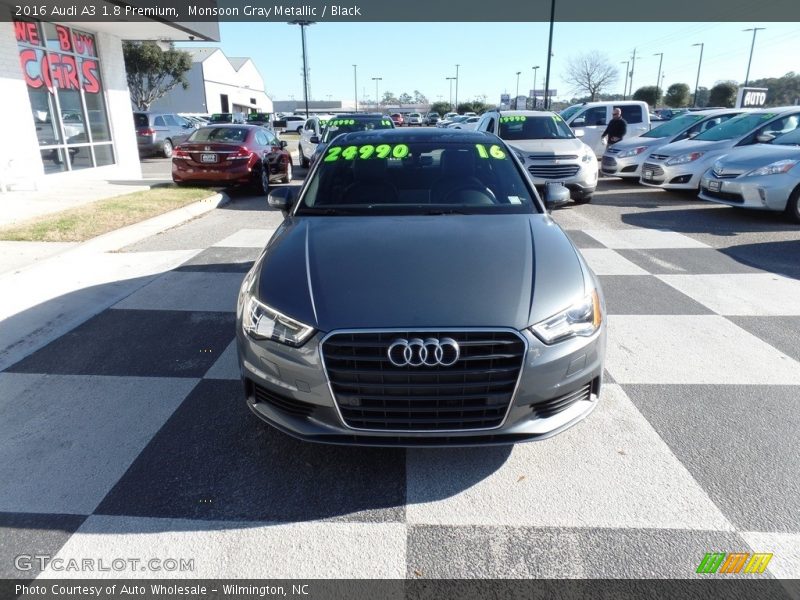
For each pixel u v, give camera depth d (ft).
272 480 8.82
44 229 23.95
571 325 8.25
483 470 9.02
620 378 11.96
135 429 10.19
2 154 34.63
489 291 8.29
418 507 8.21
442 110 290.76
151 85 146.82
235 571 7.13
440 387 7.75
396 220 11.03
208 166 36.35
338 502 8.32
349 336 7.82
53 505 8.25
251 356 8.65
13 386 11.76
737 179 26.96
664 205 32.50
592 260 20.90
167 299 16.92
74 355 13.21
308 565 7.21
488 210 11.61
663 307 16.10
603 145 54.44
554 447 9.57
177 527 7.83
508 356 7.77
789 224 26.53
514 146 32.37
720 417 10.43
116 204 30.53
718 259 20.85
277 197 13.20
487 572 7.08
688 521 7.84
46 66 39.29
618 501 8.27
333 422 8.11
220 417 10.58
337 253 9.50
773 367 12.41
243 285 10.07
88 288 17.63
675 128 42.60
